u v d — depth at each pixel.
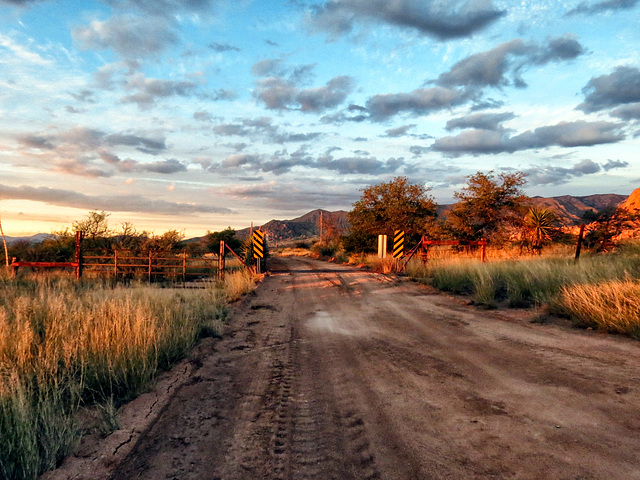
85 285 12.66
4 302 8.21
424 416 3.55
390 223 30.06
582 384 4.15
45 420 3.17
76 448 3.03
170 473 2.74
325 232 60.00
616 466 2.60
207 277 17.39
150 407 3.85
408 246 28.59
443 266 14.46
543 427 3.22
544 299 8.63
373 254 29.03
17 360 4.39
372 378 4.68
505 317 7.99
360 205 32.44
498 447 2.93
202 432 3.36
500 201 24.36
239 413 3.75
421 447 2.99
